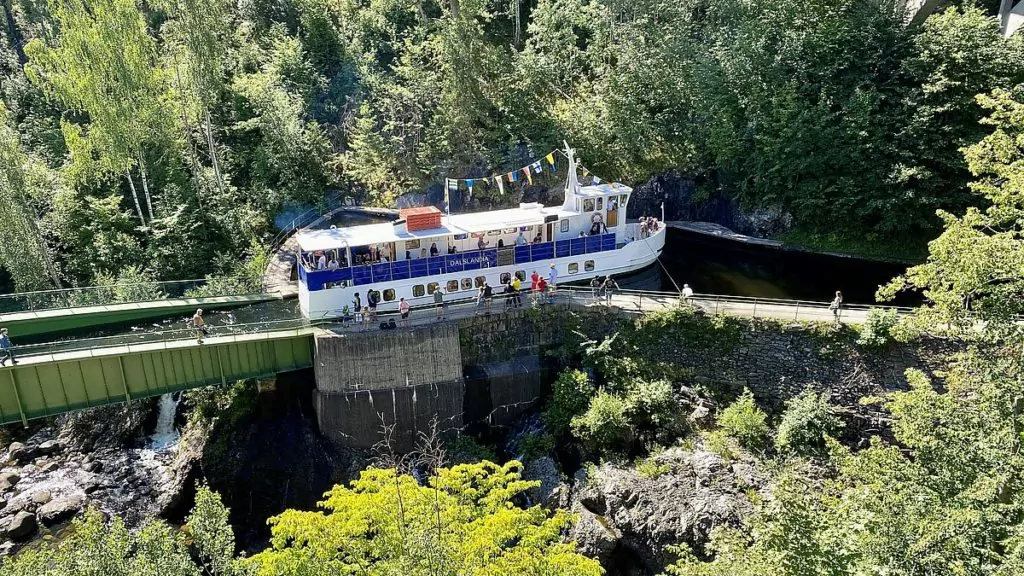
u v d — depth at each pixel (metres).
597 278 43.19
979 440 20.02
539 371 37.78
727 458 31.86
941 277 24.17
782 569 19.14
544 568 18.59
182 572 18.58
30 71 48.41
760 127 54.53
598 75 67.25
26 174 48.09
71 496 35.91
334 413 35.44
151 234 51.66
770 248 53.53
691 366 36.88
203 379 34.69
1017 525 17.91
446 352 36.25
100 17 47.69
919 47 50.25
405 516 19.05
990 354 24.00
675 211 59.81
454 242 40.84
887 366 33.66
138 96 50.31
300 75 70.06
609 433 33.22
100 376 32.44
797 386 35.03
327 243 37.06
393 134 62.19
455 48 57.22
